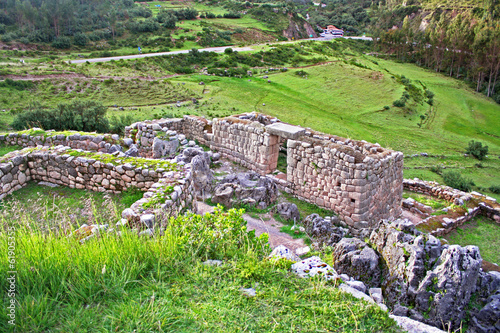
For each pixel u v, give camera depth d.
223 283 4.99
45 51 83.00
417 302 5.85
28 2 96.19
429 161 42.56
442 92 81.88
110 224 7.06
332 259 8.26
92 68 65.19
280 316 4.43
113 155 11.00
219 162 18.23
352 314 4.52
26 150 10.99
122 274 4.79
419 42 117.06
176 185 9.41
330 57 101.94
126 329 4.00
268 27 131.50
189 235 6.07
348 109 63.62
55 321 4.07
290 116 54.47
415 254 6.20
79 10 114.81
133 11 129.38
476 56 85.69
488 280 6.11
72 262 4.93
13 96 45.81
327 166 14.12
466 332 5.60
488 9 130.88
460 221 16.39
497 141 57.06
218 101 56.09
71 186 10.70
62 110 28.25
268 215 12.89
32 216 8.65
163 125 19.78
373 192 13.88
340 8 186.50
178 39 104.75
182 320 4.22
